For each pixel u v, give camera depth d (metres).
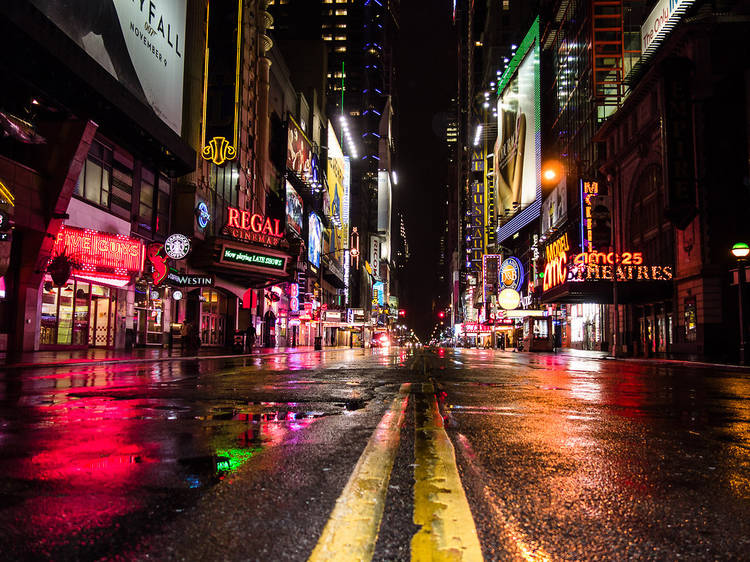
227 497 3.69
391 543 2.87
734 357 32.06
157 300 37.00
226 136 44.44
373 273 168.12
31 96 23.66
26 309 24.66
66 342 28.14
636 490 4.03
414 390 11.21
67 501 3.59
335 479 4.16
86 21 25.28
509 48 126.00
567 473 4.50
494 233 123.19
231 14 46.66
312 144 76.50
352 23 181.75
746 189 36.75
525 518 3.36
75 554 2.74
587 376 16.64
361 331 104.38
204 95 42.56
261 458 4.88
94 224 29.30
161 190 37.03
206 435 5.99
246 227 45.03
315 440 5.73
